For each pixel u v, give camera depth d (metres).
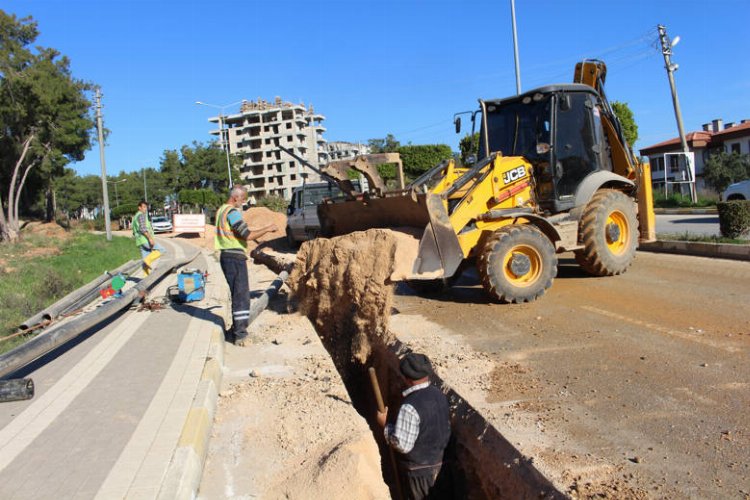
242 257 7.24
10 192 32.44
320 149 127.19
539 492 3.72
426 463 4.30
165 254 22.20
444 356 6.30
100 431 4.37
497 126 10.24
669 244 12.91
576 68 11.05
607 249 9.69
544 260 8.50
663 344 6.24
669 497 3.51
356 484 3.71
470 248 8.46
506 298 8.41
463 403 5.07
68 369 6.08
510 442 4.27
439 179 8.46
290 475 3.92
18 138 33.91
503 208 8.84
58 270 16.42
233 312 7.27
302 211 19.59
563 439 4.29
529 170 9.24
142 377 5.66
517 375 5.62
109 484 3.55
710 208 24.02
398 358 6.68
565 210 9.64
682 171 28.00
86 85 35.69
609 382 5.31
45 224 43.22
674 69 28.12
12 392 5.04
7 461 3.91
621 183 10.45
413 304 9.20
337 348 8.01
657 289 8.85
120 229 65.88
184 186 77.94
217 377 5.73
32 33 31.89
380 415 4.91
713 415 4.51
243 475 3.98
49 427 4.48
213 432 4.66
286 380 5.78
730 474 3.70
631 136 32.16
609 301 8.31
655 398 4.90
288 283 8.84
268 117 114.81
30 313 9.80
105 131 37.88
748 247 10.95
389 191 8.27
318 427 4.61
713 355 5.78
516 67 20.84
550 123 9.41
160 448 4.02
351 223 9.50
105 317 7.68
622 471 3.82
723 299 7.92
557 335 6.87
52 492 3.47
